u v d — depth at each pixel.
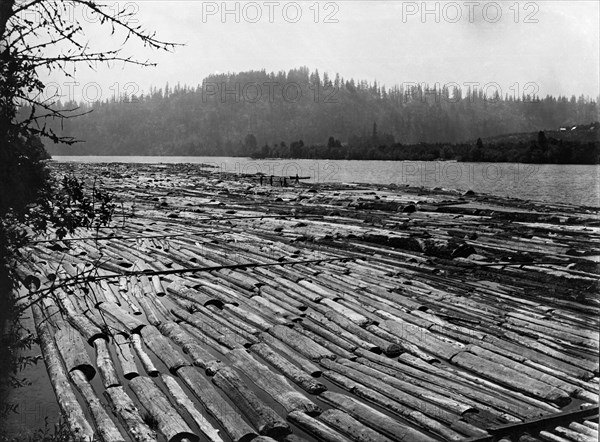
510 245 13.91
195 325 7.86
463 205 24.20
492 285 9.87
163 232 15.94
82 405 5.44
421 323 7.86
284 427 5.00
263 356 6.75
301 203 24.47
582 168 47.03
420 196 27.80
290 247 13.41
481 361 6.47
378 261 12.04
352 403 5.46
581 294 9.03
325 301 8.80
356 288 9.68
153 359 6.67
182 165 66.88
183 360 6.42
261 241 14.38
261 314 8.37
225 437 4.98
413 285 9.93
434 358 6.64
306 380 6.03
